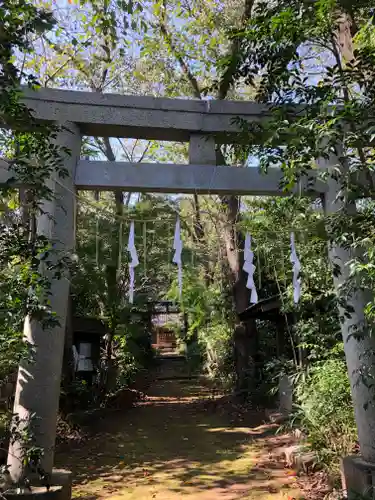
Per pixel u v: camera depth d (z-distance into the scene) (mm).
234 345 11320
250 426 8180
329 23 3580
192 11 8398
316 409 5020
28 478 3736
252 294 4812
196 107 4574
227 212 10500
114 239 10070
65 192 4242
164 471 5656
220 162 6910
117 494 4793
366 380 3904
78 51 7594
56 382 4023
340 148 4461
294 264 4816
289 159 3383
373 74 3396
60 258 4070
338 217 3607
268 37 3723
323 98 3479
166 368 21172
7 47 3070
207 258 13938
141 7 6633
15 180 3633
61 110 4367
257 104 4625
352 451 4559
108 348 10922
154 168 4426
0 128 3953
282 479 5023
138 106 4492
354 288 3836
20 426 3844
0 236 3604
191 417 9406
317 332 6078
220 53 8367
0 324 3631
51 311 4043
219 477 5281
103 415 9312
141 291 13062
